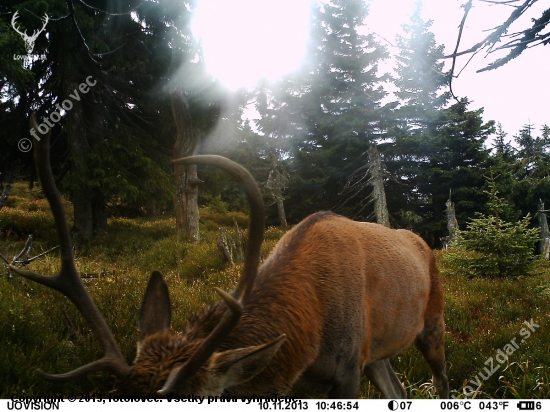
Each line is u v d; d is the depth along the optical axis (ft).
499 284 25.82
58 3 41.42
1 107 45.57
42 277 7.87
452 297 23.16
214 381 7.59
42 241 45.68
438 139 79.87
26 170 56.70
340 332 9.89
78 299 7.93
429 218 85.97
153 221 66.85
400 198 86.48
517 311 21.65
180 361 7.64
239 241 32.07
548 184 86.22
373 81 76.23
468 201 78.69
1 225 47.21
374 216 78.28
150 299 8.67
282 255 10.21
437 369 13.91
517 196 88.99
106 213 55.83
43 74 50.24
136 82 51.90
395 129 82.99
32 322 13.20
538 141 109.29
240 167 7.23
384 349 11.59
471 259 28.58
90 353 12.82
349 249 10.77
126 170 50.26
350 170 83.82
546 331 18.51
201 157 7.22
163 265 35.68
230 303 6.97
